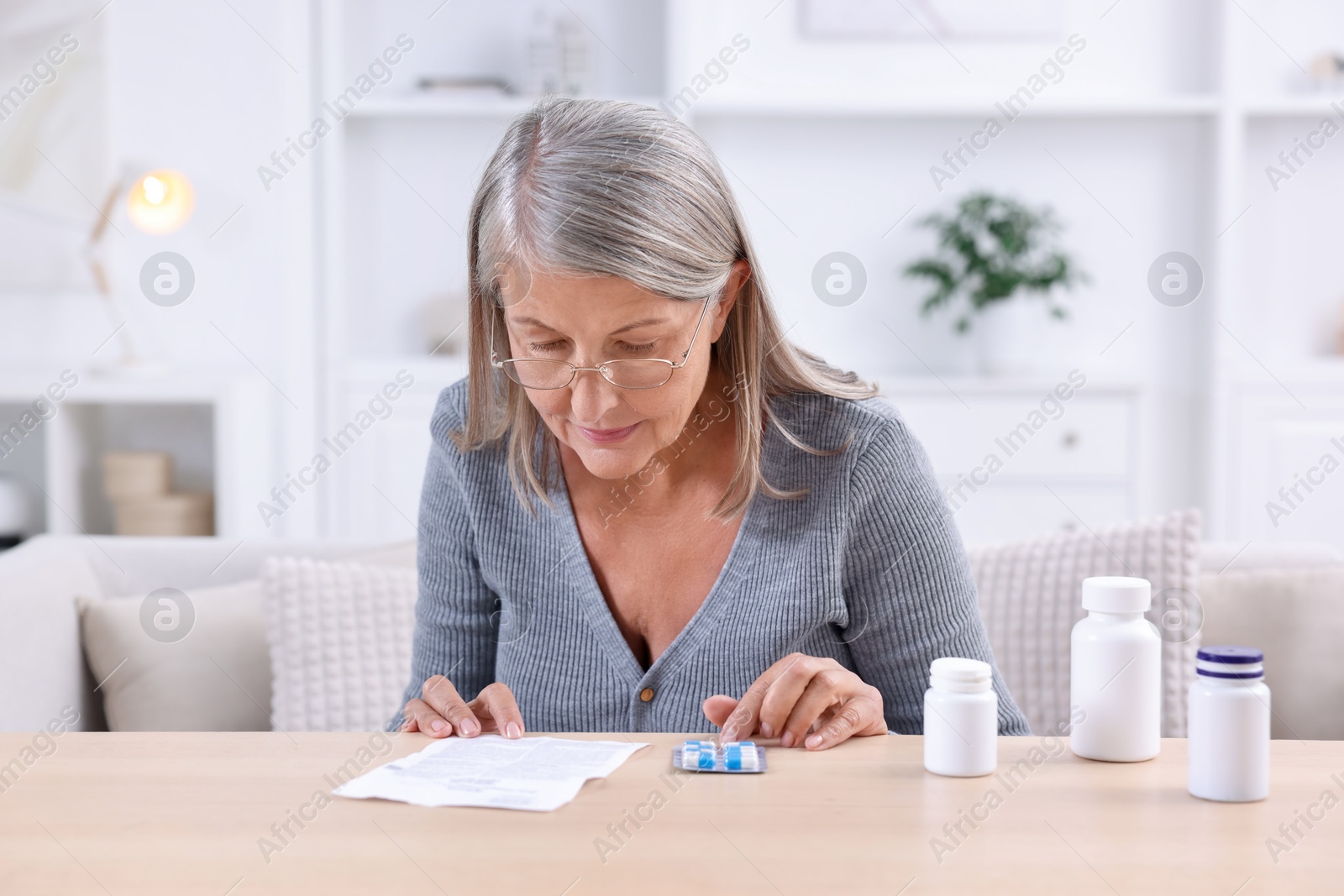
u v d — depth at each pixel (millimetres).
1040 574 1575
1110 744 875
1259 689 787
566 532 1180
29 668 1491
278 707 1556
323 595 1604
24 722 1465
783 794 808
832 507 1135
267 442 2984
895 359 3303
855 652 1184
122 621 1628
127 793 817
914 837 724
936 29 3238
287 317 2986
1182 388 3281
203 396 2762
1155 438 3307
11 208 2922
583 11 3229
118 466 2816
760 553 1144
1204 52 3207
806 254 3279
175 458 3006
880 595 1155
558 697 1170
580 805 785
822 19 3236
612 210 927
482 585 1252
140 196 2842
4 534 2732
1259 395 3094
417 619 1296
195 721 1590
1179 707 1469
